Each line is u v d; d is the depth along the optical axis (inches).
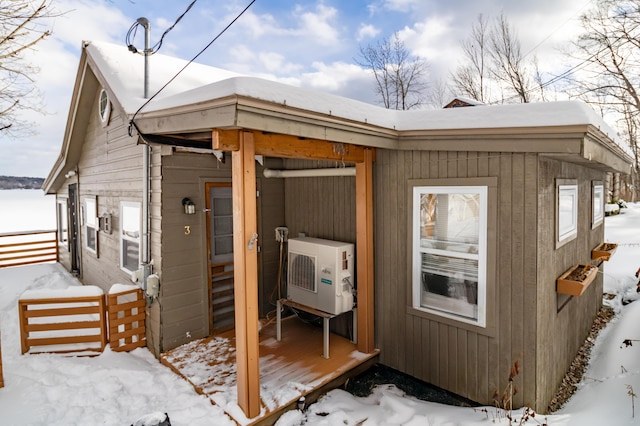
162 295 165.9
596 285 219.5
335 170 169.5
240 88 88.4
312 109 105.8
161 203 165.3
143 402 129.0
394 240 154.2
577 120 98.6
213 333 185.9
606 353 166.2
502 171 121.3
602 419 107.3
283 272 214.7
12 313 232.4
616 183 645.3
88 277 295.6
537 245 114.9
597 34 405.7
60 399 128.6
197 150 153.0
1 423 114.5
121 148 210.5
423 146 135.6
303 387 131.6
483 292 127.5
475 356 130.7
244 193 111.0
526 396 118.6
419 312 145.9
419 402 133.5
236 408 119.9
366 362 156.9
